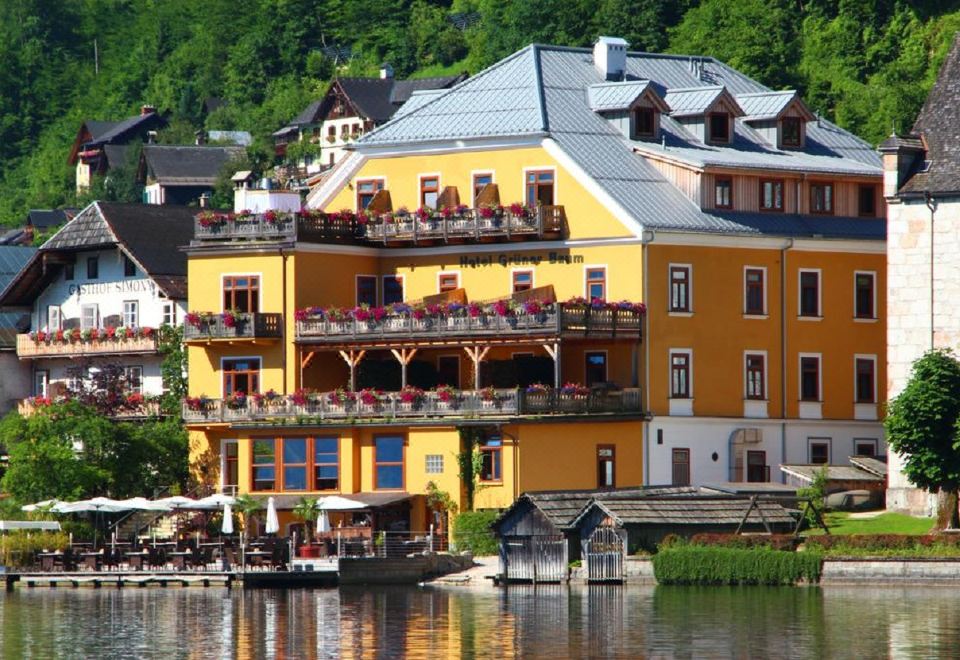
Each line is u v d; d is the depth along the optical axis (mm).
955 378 165625
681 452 189875
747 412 193500
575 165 191250
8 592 172500
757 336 194125
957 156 175875
